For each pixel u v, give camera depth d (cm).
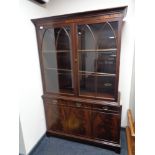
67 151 191
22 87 171
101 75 179
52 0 216
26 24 173
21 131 174
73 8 211
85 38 174
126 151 187
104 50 170
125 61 204
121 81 214
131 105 196
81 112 192
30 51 182
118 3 189
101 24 162
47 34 192
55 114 209
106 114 179
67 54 192
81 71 185
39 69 203
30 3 178
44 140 215
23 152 182
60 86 210
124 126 229
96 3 199
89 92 190
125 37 196
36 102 199
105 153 185
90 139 197
